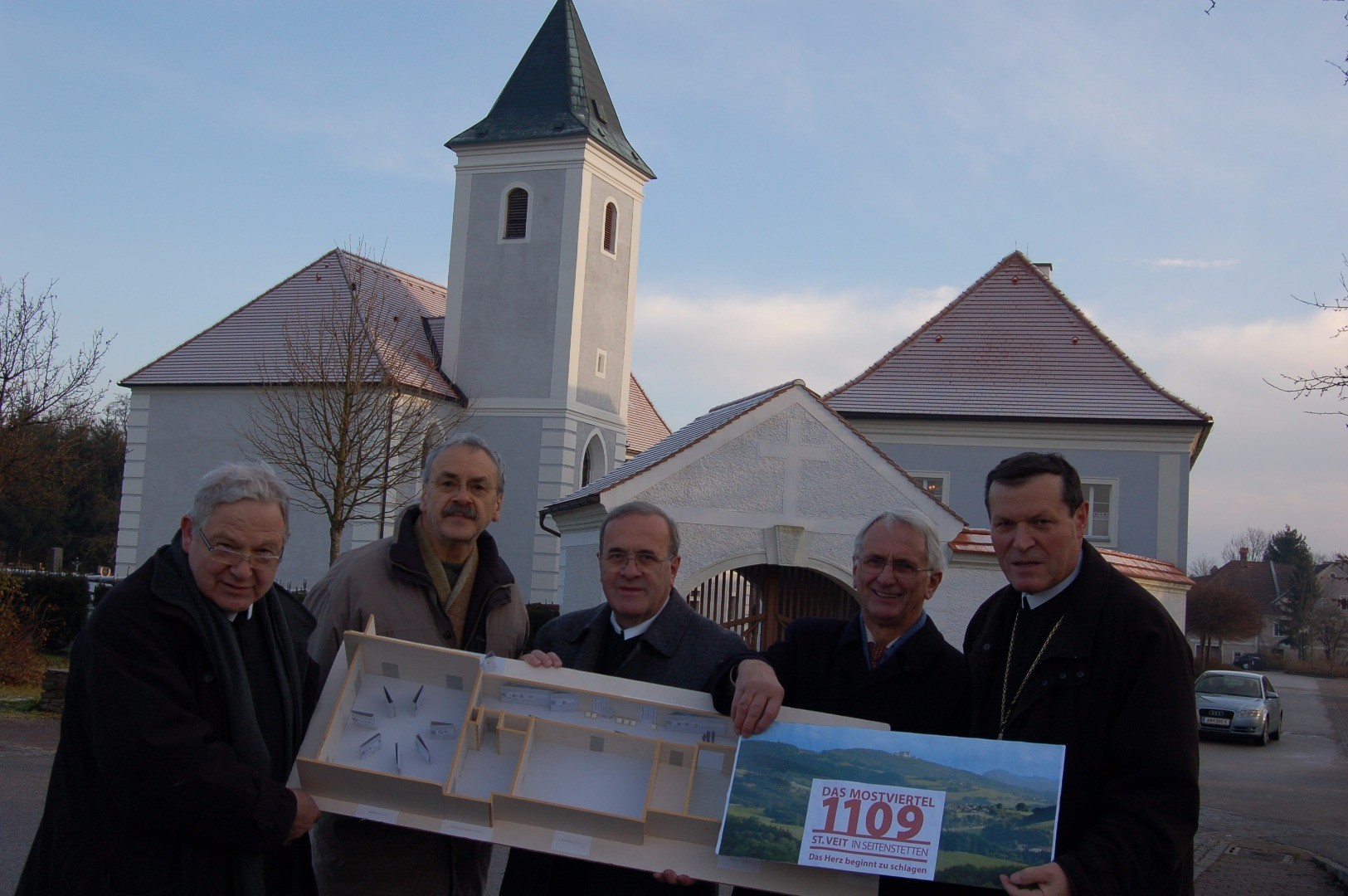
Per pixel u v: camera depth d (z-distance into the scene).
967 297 31.38
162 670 3.43
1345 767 21.16
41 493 24.25
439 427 30.00
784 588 15.59
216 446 33.28
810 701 4.29
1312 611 78.44
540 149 34.72
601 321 35.56
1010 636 4.00
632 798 3.86
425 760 3.88
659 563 4.51
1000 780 3.42
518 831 3.76
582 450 34.84
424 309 37.97
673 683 4.45
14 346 21.00
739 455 15.09
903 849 3.38
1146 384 28.38
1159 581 18.67
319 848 4.37
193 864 3.39
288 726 3.78
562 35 36.44
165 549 3.65
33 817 9.23
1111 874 3.23
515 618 4.89
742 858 3.56
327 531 30.97
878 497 15.27
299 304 35.19
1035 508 3.76
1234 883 9.98
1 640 17.91
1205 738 26.02
